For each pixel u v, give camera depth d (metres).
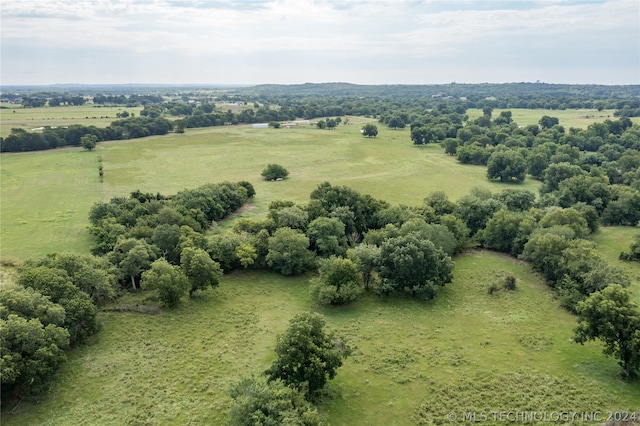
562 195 110.12
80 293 57.50
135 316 63.34
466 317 64.00
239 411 38.00
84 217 107.06
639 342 45.91
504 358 53.91
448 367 52.22
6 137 195.25
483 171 166.62
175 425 42.84
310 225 84.25
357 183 145.12
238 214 113.12
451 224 88.00
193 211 95.44
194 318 63.25
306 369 44.22
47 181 142.00
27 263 70.62
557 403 45.66
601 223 105.75
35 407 45.22
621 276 64.81
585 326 50.16
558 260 71.94
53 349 47.41
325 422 43.03
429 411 45.00
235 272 78.94
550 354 54.59
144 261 70.94
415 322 62.66
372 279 74.75
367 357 54.19
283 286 74.12
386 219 92.75
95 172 155.25
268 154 194.12
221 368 51.75
